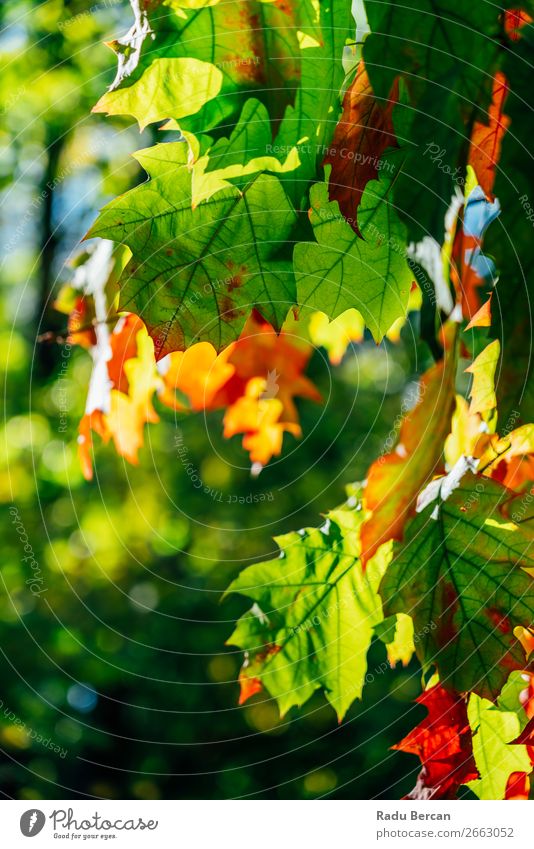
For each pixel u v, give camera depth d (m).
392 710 3.22
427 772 0.99
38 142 2.28
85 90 2.19
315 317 1.32
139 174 2.23
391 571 1.00
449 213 0.98
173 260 0.95
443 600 0.99
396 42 0.92
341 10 0.91
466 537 0.99
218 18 0.90
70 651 2.89
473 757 0.99
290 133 0.93
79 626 3.09
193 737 3.38
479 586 0.99
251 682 1.05
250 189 0.95
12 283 2.72
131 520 3.17
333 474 3.52
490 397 1.00
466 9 0.92
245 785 3.25
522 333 0.97
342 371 3.54
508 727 1.00
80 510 3.03
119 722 3.34
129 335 1.07
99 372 1.08
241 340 1.33
